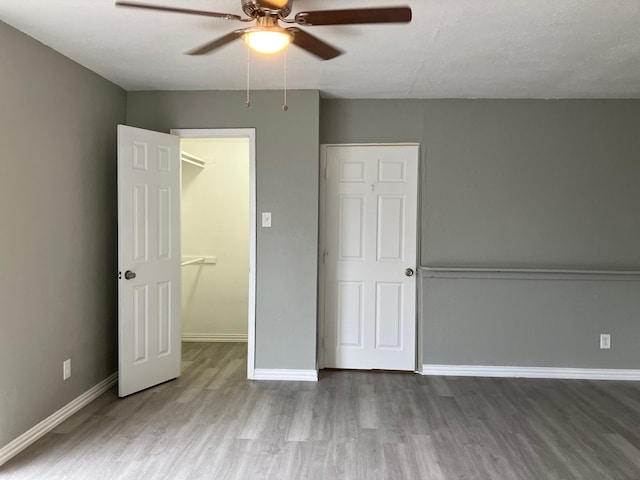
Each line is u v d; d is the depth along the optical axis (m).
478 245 4.12
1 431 2.57
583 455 2.70
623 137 4.04
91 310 3.48
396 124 4.14
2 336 2.57
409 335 4.21
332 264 4.23
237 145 5.17
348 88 3.82
